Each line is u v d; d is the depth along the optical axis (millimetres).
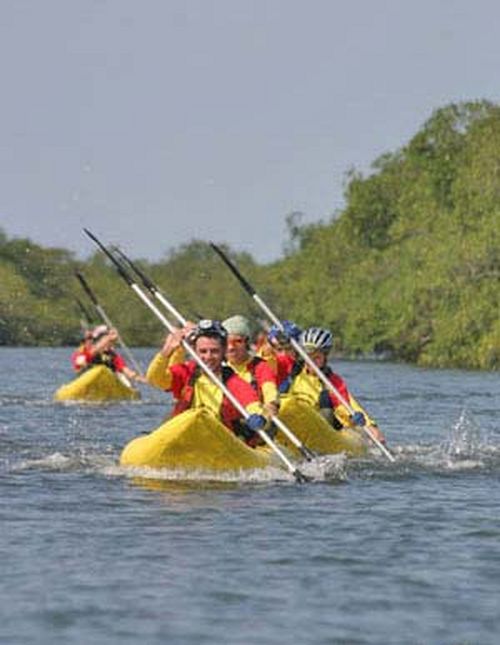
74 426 50406
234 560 23484
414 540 25438
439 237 139125
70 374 106375
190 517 27469
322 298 175875
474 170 138375
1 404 63594
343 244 179875
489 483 33562
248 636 19156
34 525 26469
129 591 21312
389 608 20594
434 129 170000
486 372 119250
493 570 22984
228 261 42000
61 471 34156
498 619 20031
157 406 63375
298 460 35906
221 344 33938
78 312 181750
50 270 183000
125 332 184125
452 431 51125
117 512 27953
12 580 21891
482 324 128000
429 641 19016
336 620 19953
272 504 29250
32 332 184125
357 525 26906
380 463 37094
